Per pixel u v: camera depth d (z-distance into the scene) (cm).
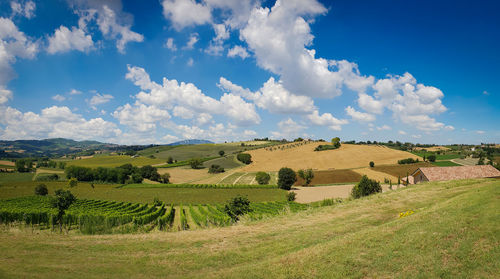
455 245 1213
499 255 1071
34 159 18675
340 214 2495
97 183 10844
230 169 13875
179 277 1356
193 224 4641
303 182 10325
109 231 3538
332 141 17100
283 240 1814
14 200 6938
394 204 2627
